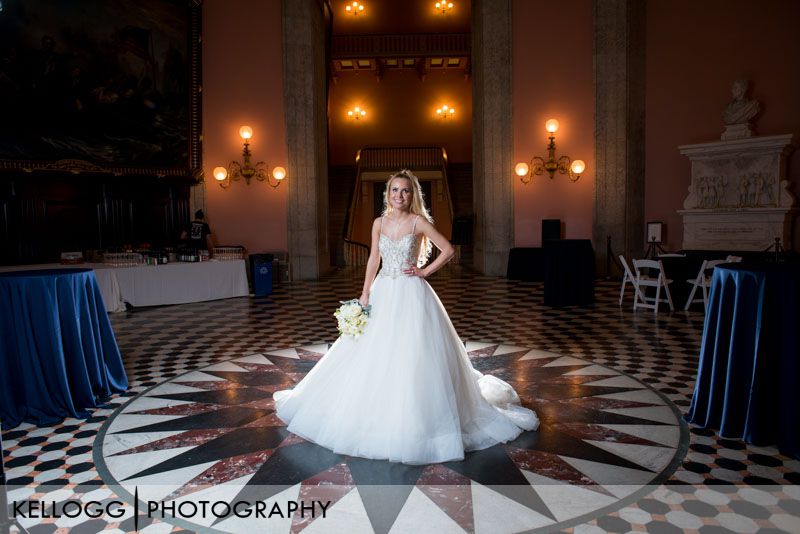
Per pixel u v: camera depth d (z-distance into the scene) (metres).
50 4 9.45
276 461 3.20
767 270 3.29
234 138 12.08
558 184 12.27
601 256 11.98
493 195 12.55
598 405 4.07
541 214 12.41
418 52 19.73
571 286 8.52
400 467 3.09
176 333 6.93
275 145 12.12
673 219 11.69
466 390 3.48
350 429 3.26
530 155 12.37
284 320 7.74
